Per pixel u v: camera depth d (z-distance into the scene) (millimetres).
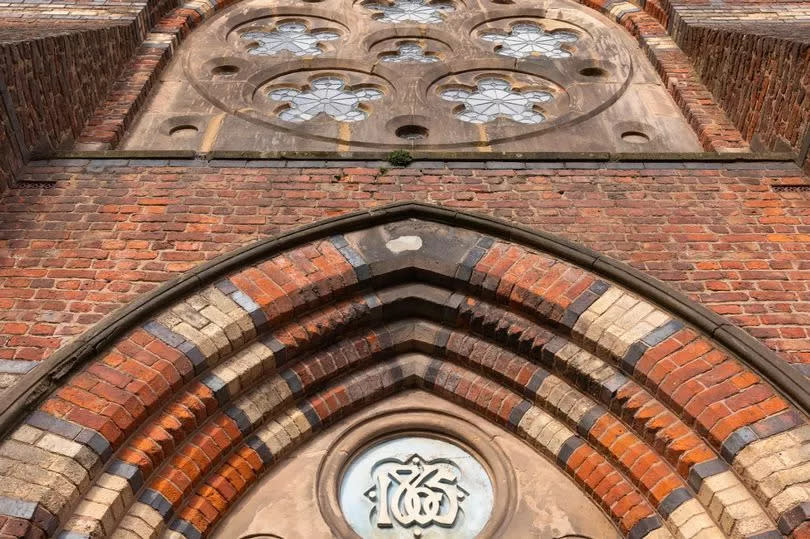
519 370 6117
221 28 10055
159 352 5652
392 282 6438
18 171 6961
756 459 5090
